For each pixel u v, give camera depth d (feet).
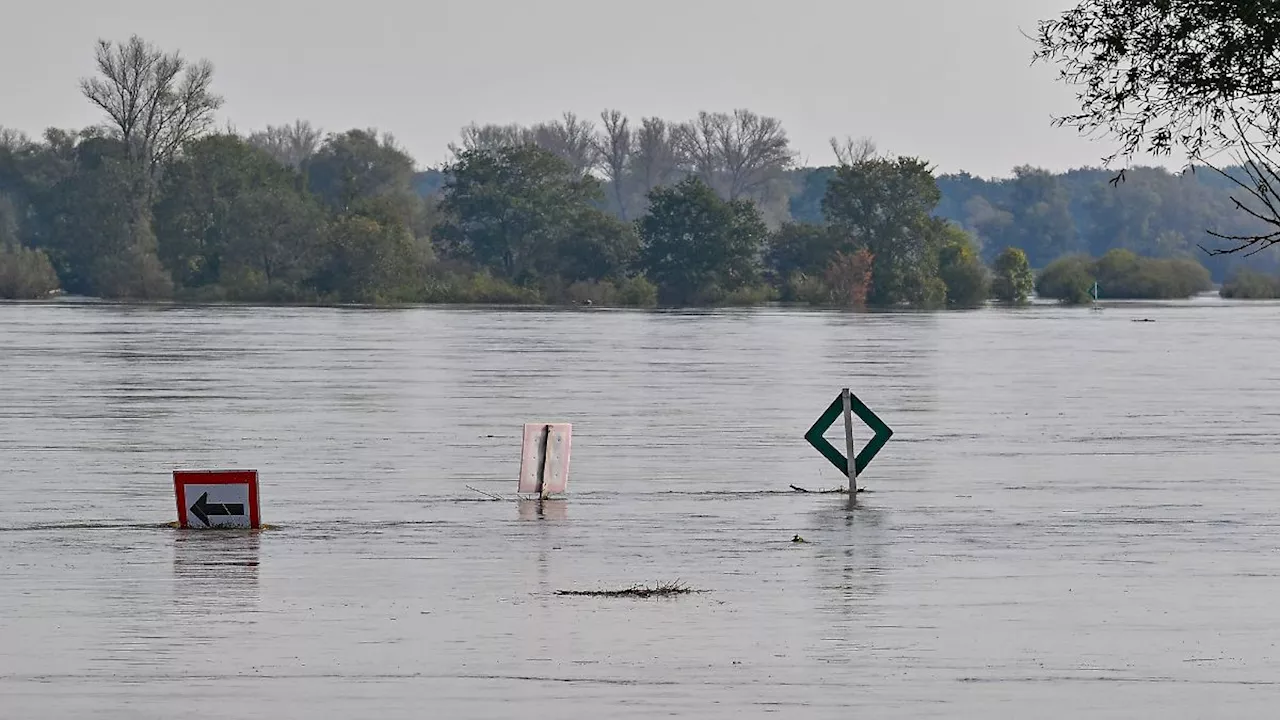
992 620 191.42
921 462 354.95
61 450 370.73
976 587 211.82
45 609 196.44
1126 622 190.60
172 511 277.85
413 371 645.92
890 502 292.20
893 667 168.76
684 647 177.17
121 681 161.68
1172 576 220.02
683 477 327.06
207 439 394.93
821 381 606.14
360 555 234.99
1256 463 353.92
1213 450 380.17
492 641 179.73
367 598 203.62
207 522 259.80
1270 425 442.09
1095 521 269.64
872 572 222.69
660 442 393.50
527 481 298.56
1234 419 459.32
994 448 383.86
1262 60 179.63
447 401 508.12
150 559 231.30
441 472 333.01
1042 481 322.55
